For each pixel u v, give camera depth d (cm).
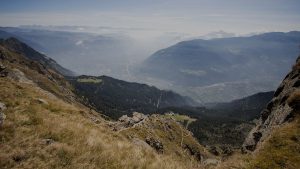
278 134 2355
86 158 1634
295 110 2808
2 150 1527
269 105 4044
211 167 2364
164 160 1988
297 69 3922
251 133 3941
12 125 1862
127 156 1817
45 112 2450
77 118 2627
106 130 2608
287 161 1931
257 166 1959
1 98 2428
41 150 1602
